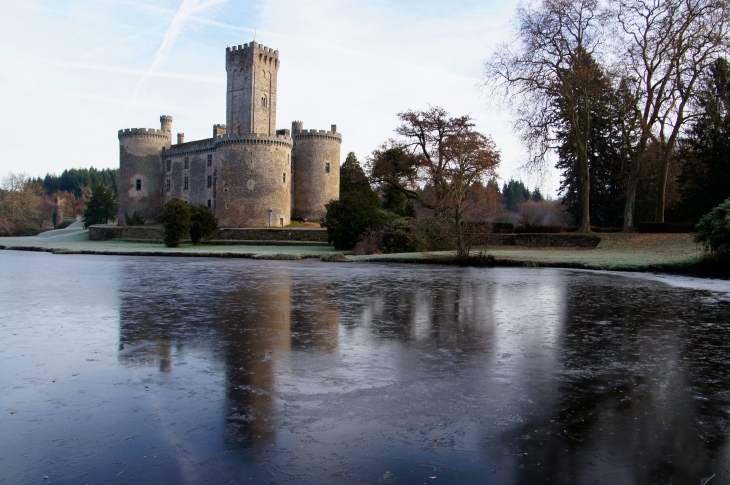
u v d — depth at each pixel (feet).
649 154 122.52
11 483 15.72
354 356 29.45
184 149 243.40
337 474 16.33
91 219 265.13
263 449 17.93
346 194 142.20
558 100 119.55
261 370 26.68
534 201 381.19
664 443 18.51
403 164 153.58
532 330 36.55
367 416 20.76
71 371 26.48
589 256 95.40
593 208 159.22
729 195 119.34
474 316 41.93
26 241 210.38
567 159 161.89
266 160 206.39
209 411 21.18
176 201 165.27
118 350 30.66
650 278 69.51
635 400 22.61
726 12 100.32
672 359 28.99
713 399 22.76
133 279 70.74
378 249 120.67
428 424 20.02
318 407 21.66
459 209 106.22
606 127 149.18
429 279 70.08
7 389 23.81
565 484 15.80
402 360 28.66
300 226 212.02
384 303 48.67
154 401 22.27
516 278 70.69
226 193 209.05
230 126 233.55
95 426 19.75
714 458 17.44
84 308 45.62
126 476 16.20
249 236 184.34
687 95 108.58
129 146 254.68
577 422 20.26
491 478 16.11
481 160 133.49
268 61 231.30
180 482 15.87
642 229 120.57
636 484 15.81
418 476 16.21
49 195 483.10
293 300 50.62
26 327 37.22
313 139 231.71
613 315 42.32
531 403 22.20
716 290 57.31
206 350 30.66
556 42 114.42
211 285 63.41
